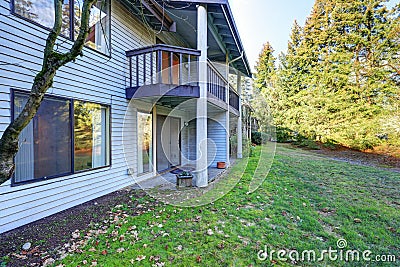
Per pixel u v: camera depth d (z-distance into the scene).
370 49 12.79
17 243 2.90
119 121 5.80
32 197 3.57
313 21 15.88
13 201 3.31
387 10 12.41
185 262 2.52
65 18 4.17
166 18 6.64
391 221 3.62
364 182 6.15
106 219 3.70
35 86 2.29
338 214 3.91
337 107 13.13
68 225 3.46
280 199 4.75
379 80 12.11
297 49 17.11
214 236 3.12
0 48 3.18
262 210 4.11
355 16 13.42
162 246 2.85
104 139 5.34
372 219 3.70
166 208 4.23
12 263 2.47
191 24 7.79
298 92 16.11
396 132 10.60
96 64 4.99
